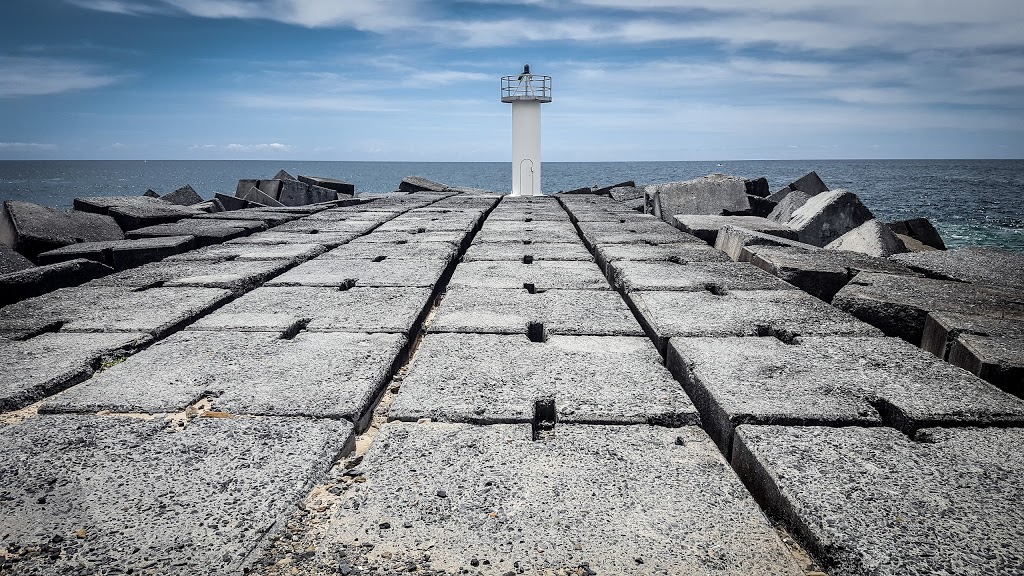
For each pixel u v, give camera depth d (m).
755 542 1.86
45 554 1.79
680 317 4.06
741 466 2.43
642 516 1.98
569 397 2.83
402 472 2.22
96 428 2.54
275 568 1.77
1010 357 3.19
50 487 2.12
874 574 1.69
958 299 4.32
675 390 2.91
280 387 2.97
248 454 2.34
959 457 2.27
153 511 1.99
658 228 8.94
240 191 15.77
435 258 6.52
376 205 13.16
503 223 9.76
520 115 20.69
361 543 1.85
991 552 1.75
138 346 3.70
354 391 2.94
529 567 1.75
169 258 6.40
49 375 3.14
